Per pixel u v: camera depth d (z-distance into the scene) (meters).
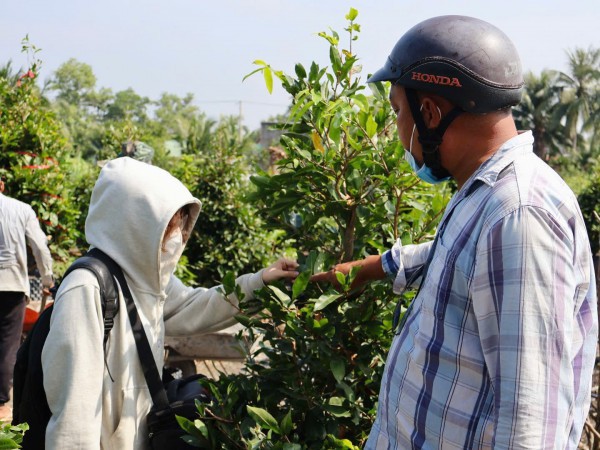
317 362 2.50
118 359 2.30
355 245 2.69
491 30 1.77
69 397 2.14
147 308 2.40
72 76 105.19
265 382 2.56
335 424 2.47
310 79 2.52
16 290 5.42
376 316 2.53
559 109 54.72
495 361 1.58
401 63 1.79
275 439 2.44
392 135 2.66
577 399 1.72
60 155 7.63
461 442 1.68
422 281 1.86
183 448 2.38
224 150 8.45
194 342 4.55
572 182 24.95
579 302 1.67
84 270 2.27
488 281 1.59
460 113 1.74
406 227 2.75
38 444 2.28
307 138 2.67
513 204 1.59
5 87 7.50
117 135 9.52
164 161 13.46
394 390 1.85
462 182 1.81
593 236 10.63
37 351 2.26
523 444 1.52
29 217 5.51
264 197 2.74
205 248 8.27
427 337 1.74
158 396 2.37
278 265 2.64
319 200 2.70
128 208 2.35
